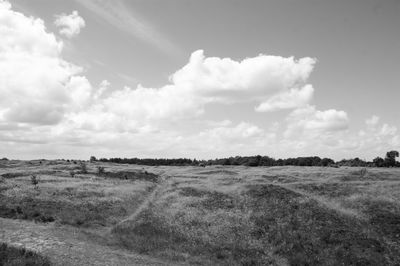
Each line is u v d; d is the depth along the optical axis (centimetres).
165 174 10738
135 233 3481
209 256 2934
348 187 5375
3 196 4825
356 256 2836
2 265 2036
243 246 3177
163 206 4834
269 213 3994
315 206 4059
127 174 9412
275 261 2883
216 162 19938
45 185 5912
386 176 7131
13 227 3388
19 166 11419
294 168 10569
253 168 11900
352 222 3631
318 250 3003
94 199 5069
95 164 13762
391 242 3156
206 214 4184
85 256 2531
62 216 4044
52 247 2700
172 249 3064
